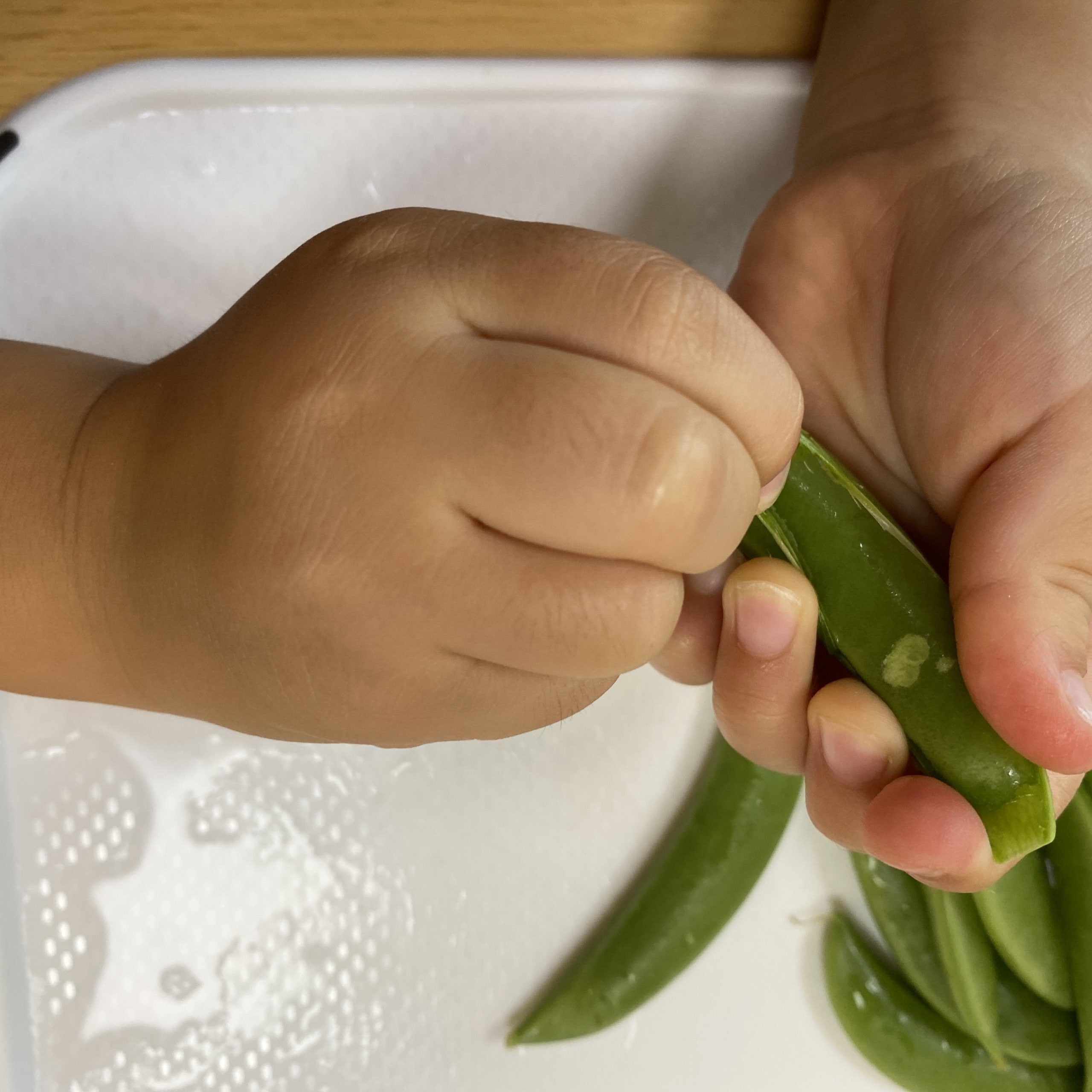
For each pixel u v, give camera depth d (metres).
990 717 0.27
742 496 0.24
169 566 0.26
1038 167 0.28
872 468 0.30
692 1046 0.32
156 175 0.30
